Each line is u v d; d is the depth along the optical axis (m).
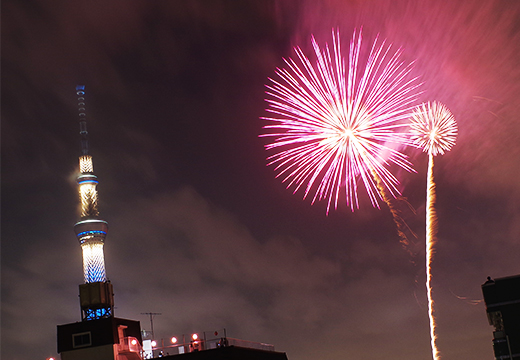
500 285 65.56
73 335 74.56
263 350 86.06
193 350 78.12
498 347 63.88
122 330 77.25
